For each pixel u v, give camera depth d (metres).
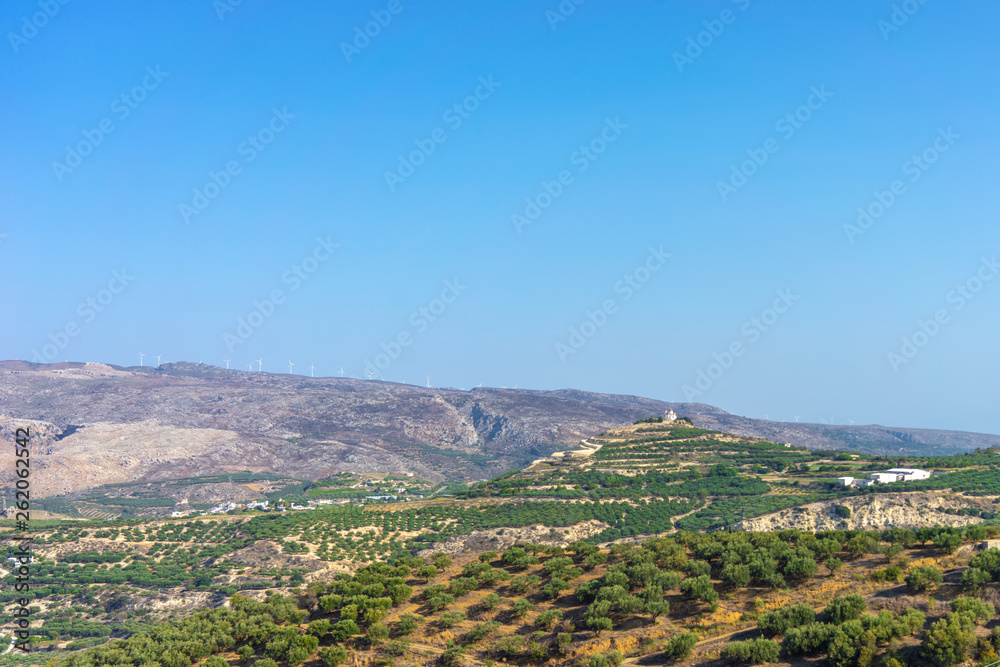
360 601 100.44
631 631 84.81
